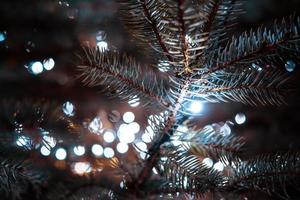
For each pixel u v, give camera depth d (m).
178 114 0.54
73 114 0.75
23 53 0.92
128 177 0.57
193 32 0.44
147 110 0.58
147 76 0.54
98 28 0.85
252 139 0.89
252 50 0.47
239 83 0.50
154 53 0.51
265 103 0.52
